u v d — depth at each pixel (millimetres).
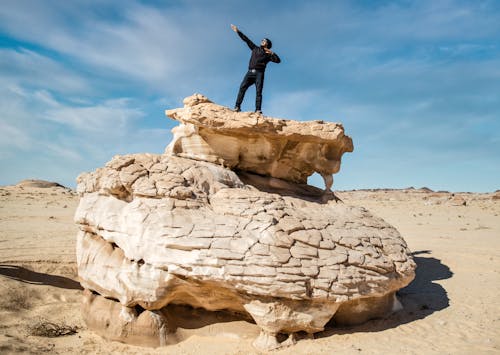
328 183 13180
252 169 12891
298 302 9000
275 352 8867
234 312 10070
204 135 12102
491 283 14391
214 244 8891
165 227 9180
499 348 9078
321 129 11898
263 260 8750
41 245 19266
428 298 12859
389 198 53375
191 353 9055
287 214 9961
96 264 10664
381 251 10484
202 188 10625
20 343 9375
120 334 9656
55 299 13016
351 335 9742
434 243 22375
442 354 8766
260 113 11891
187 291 9477
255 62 12383
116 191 10422
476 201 48281
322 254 9375
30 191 44906
